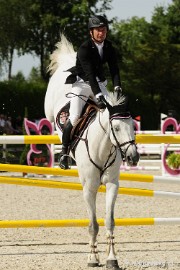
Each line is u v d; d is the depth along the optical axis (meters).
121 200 18.83
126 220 11.91
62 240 12.57
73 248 11.70
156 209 16.83
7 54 65.62
